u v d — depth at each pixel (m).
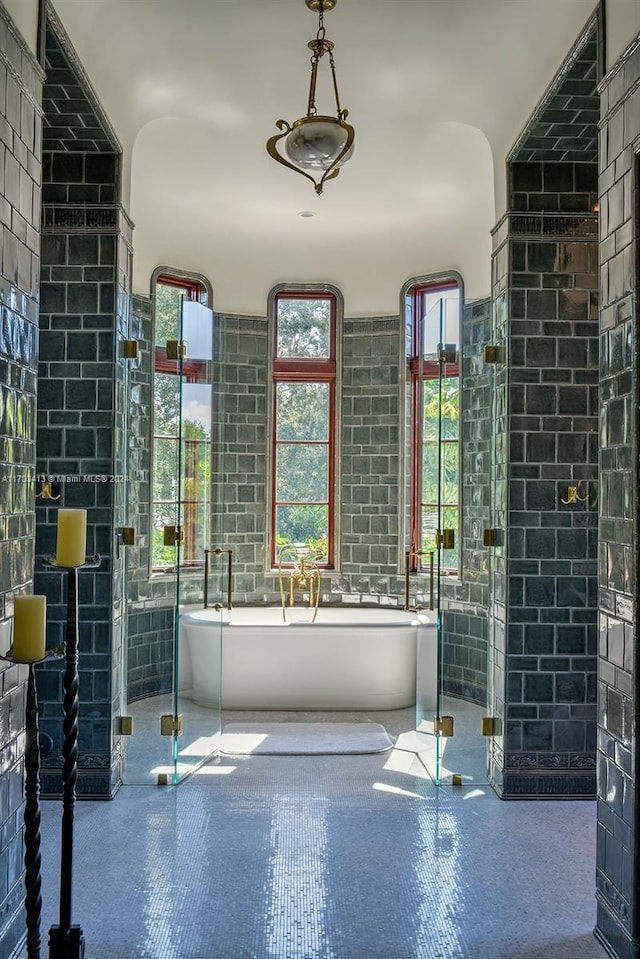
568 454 3.92
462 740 4.01
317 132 3.01
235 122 4.18
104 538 3.78
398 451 6.08
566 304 3.93
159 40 3.44
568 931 2.59
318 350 6.31
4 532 2.27
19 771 2.40
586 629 3.90
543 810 3.67
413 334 6.07
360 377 6.19
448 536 4.00
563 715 3.87
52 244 3.80
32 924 2.04
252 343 6.18
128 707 3.96
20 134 2.39
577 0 2.88
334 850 3.18
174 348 3.96
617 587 2.46
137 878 2.90
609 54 2.58
